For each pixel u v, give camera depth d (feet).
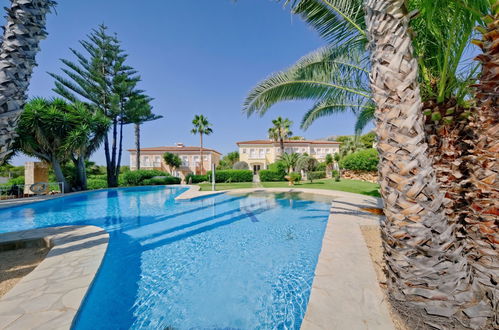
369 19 6.23
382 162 6.08
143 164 107.55
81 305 6.79
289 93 15.65
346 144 95.86
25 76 8.70
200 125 88.02
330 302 6.36
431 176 5.58
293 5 11.56
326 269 8.42
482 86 6.15
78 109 43.75
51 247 12.42
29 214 25.50
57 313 6.31
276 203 31.12
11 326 5.79
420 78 9.50
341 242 11.38
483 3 6.22
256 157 100.42
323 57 14.23
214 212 25.95
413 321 5.44
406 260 5.70
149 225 20.35
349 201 25.14
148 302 9.05
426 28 8.84
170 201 34.30
